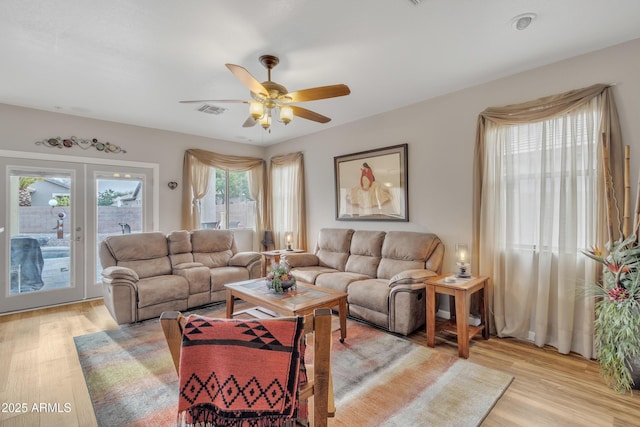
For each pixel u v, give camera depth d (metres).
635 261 2.14
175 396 2.11
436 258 3.53
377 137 4.35
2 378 2.33
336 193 4.89
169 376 2.36
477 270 3.28
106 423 1.85
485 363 2.56
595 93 2.57
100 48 2.53
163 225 5.01
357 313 3.45
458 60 2.81
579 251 2.68
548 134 2.87
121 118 4.41
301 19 2.18
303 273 4.11
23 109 3.90
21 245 3.91
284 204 5.81
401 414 1.91
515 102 3.08
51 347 2.85
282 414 1.04
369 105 4.00
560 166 2.78
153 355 2.70
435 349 2.83
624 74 2.51
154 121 4.56
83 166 4.34
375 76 3.12
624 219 2.37
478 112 3.35
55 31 2.29
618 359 2.15
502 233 3.15
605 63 2.59
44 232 4.07
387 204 4.21
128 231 4.72
